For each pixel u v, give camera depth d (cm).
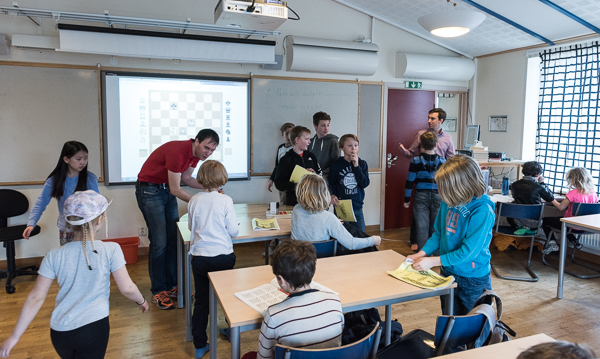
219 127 472
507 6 418
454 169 189
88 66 418
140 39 402
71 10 411
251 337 285
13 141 403
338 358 136
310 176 243
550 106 487
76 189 296
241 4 289
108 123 429
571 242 467
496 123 561
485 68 575
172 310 325
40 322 300
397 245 506
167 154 301
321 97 515
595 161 443
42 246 421
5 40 382
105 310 170
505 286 378
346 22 518
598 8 381
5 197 386
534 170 426
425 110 589
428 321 308
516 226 429
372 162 557
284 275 151
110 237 445
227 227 246
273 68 483
